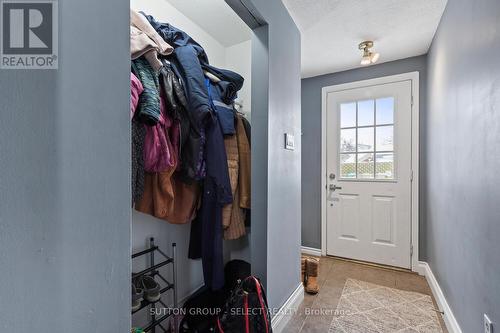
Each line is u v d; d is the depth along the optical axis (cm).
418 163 250
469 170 129
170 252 170
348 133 285
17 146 41
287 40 176
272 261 154
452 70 159
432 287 210
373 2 170
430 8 177
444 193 180
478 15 117
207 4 169
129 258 59
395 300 198
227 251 210
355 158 281
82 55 50
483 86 111
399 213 259
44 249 44
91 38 52
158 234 162
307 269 212
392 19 189
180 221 143
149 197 126
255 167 152
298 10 177
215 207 149
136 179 105
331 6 174
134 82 96
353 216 281
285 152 174
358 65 273
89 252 51
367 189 274
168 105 120
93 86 52
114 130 56
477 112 119
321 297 203
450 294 164
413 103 252
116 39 57
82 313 49
